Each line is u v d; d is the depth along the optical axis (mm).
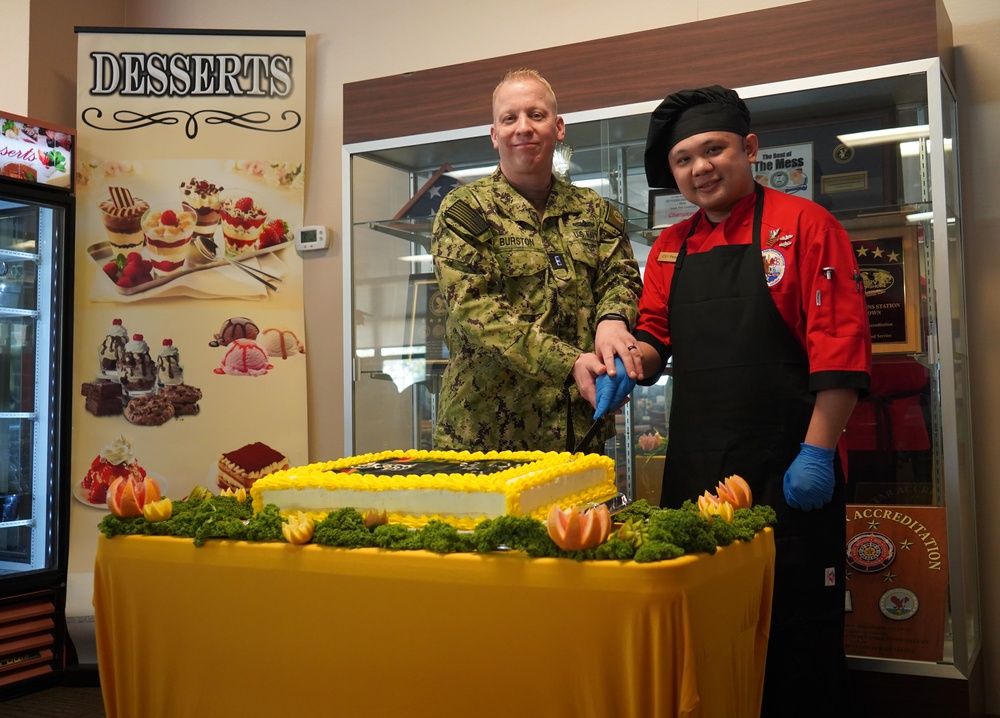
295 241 3865
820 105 2676
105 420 3635
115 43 3783
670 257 2295
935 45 2506
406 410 3232
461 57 3818
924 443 2514
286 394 3797
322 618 1521
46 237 3592
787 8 2686
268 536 1586
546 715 1370
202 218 3781
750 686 1617
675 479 2176
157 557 1678
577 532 1347
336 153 4023
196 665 1638
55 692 3381
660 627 1293
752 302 2070
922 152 2533
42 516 3545
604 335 2119
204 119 3816
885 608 2514
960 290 2832
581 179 2973
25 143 3434
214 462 3717
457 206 2312
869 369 1973
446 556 1429
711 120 2125
